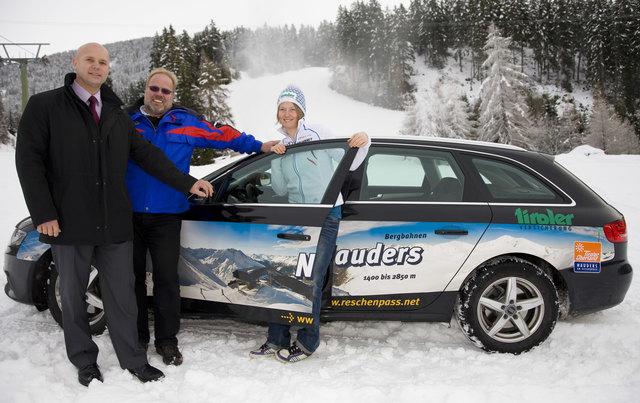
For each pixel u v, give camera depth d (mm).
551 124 61062
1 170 17562
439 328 3564
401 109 97188
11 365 2717
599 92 60906
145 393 2574
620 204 9898
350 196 3088
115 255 2656
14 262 3385
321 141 3117
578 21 98125
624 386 2625
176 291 2996
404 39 98938
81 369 2682
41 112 2387
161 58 72688
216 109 55781
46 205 2357
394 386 2662
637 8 83625
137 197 2924
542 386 2635
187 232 3131
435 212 3064
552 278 3260
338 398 2520
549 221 3096
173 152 3057
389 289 3059
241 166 3234
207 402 2490
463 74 106250
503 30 98312
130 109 3102
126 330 2721
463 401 2473
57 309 3330
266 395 2557
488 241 3049
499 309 3072
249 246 2992
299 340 3023
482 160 3213
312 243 2887
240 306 3049
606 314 3703
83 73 2459
